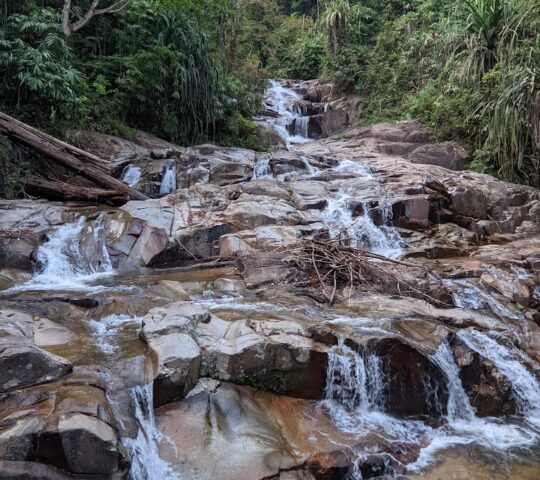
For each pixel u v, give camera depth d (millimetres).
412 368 4555
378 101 15734
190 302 4945
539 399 4980
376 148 12461
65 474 2961
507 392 4840
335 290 5750
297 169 9867
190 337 4266
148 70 10828
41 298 5168
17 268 6152
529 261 7367
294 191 8484
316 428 4074
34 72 8375
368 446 3936
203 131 12266
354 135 13656
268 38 22312
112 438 3053
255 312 5008
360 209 7980
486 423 4641
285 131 15148
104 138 9773
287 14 27062
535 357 5410
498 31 11914
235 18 15617
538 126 10328
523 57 11000
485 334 5324
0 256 6133
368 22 19281
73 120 9430
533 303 6527
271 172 9773
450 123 12641
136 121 11516
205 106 11898
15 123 7859
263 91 15453
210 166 9445
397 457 3934
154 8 10961
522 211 9422
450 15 14430
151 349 4059
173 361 3881
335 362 4414
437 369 4617
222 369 4207
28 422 3000
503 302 6266
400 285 6047
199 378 4145
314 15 25719
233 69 15117
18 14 9008
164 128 11461
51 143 8078
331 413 4297
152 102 11344
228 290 5707
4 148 7762
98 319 4902
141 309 5031
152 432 3600
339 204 8031
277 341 4352
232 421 3869
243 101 13898
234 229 7191
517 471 3885
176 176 9383
